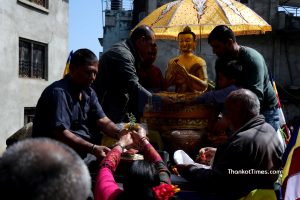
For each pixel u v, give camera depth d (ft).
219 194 9.87
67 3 49.11
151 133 13.33
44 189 3.98
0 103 37.60
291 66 54.03
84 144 10.35
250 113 10.02
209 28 18.52
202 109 13.53
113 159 9.41
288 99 52.90
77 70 10.73
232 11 16.39
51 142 4.44
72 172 4.18
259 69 12.90
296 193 9.48
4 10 37.81
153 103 13.67
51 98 10.54
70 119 10.81
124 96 13.83
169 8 17.08
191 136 13.11
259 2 53.67
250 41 53.83
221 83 13.12
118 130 11.34
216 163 10.11
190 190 10.20
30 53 42.80
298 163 9.58
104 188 7.83
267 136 9.82
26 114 42.42
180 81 14.94
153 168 7.46
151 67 15.49
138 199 7.10
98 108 11.70
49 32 45.39
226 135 13.19
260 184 9.61
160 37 19.20
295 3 58.54
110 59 13.70
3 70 37.93
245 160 9.56
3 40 37.88
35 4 42.39
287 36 53.52
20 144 4.34
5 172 4.04
